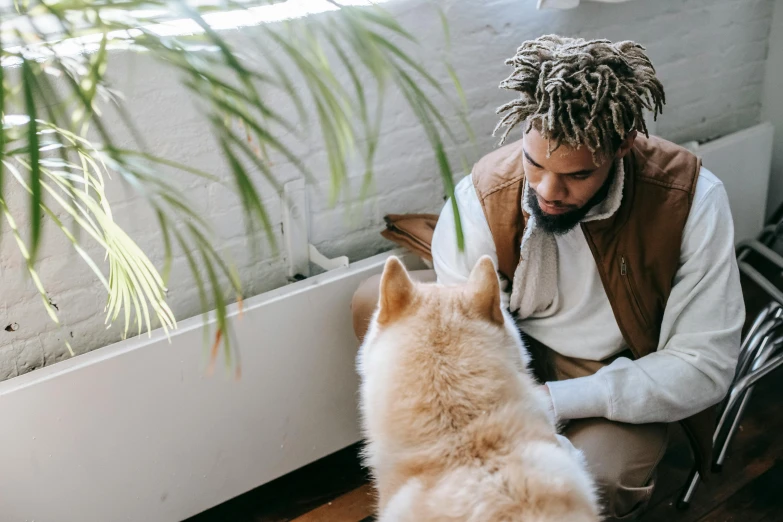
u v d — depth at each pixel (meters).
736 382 1.90
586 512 1.00
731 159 2.43
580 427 1.47
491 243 1.53
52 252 1.48
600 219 1.41
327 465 1.98
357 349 1.80
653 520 1.81
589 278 1.50
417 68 0.79
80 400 1.45
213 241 1.66
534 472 0.99
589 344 1.57
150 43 0.76
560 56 1.24
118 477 1.56
